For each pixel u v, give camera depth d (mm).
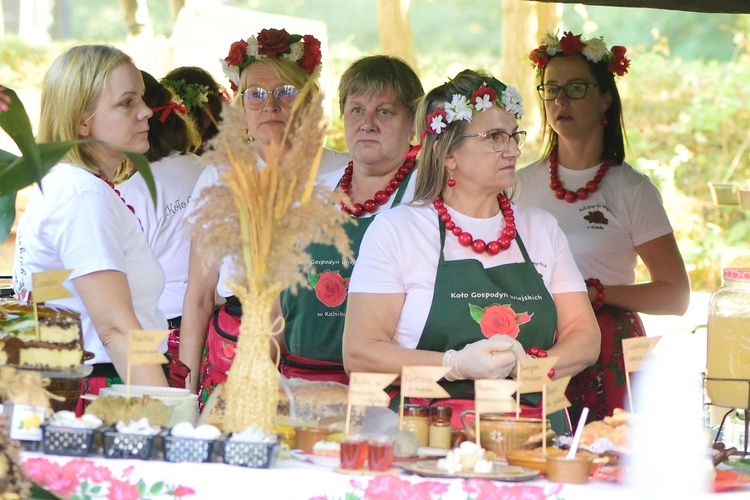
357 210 7301
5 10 31266
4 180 5199
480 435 5414
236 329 7867
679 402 5547
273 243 5066
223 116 5027
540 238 6543
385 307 6273
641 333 8625
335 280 7199
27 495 4031
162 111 8586
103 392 5453
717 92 23656
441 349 6199
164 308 8680
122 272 5957
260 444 4766
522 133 6359
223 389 5527
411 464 4961
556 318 6391
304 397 5586
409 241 6312
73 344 5340
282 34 8008
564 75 8641
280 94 7895
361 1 38531
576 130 8680
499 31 37938
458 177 6395
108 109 6117
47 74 6160
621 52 8609
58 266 6059
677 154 22359
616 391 8453
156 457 4930
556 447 5352
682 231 20656
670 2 8422
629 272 8836
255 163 5070
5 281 8617
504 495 4668
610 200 8719
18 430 4891
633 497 4684
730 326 6043
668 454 4984
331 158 8797
